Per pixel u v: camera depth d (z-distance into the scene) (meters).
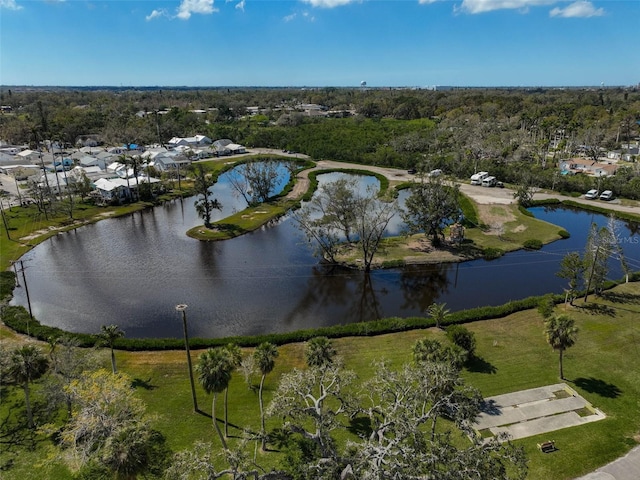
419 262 68.31
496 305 55.88
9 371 31.45
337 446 30.14
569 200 100.50
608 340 44.97
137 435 23.95
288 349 44.06
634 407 35.03
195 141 175.25
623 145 159.62
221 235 80.31
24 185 113.06
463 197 98.31
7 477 28.47
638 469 28.95
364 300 57.62
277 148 175.50
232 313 53.56
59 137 135.00
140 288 59.88
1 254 69.44
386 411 26.36
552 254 71.81
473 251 72.31
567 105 197.88
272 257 71.44
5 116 199.88
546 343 44.62
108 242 77.50
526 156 135.38
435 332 47.06
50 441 31.64
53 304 55.09
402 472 20.88
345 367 40.56
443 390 26.86
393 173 127.50
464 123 173.62
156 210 98.50
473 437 24.89
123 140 172.38
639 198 102.38
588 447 30.83
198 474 28.44
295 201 101.88
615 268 66.75
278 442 31.58
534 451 30.41
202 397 36.56
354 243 75.06
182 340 44.41
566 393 36.84
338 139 164.88
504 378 38.66
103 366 40.38
